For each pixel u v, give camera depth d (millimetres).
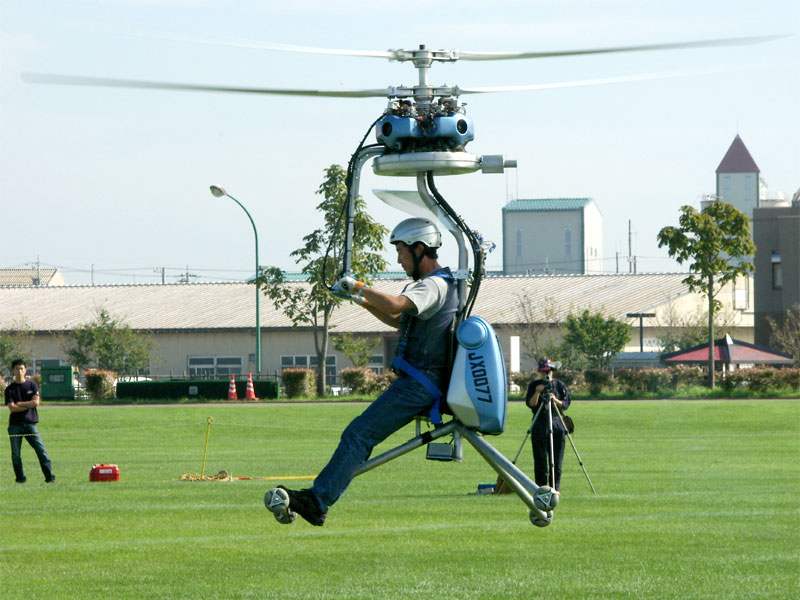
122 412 148125
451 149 21359
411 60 21062
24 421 66562
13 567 39469
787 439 100062
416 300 21438
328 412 144125
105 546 43594
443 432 22031
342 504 54969
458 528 47312
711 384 187125
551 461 55594
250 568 39000
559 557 40688
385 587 35625
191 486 63906
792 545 42969
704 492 59594
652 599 33750
